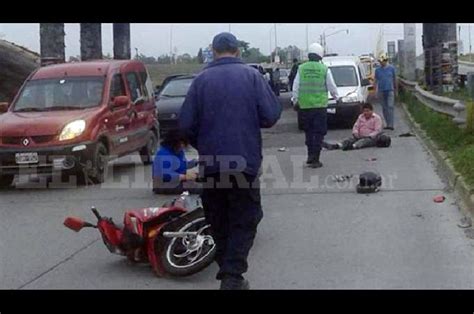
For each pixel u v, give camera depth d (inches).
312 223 394.6
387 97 831.1
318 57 567.8
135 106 616.7
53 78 585.9
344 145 671.8
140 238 306.3
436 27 1051.3
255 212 267.4
